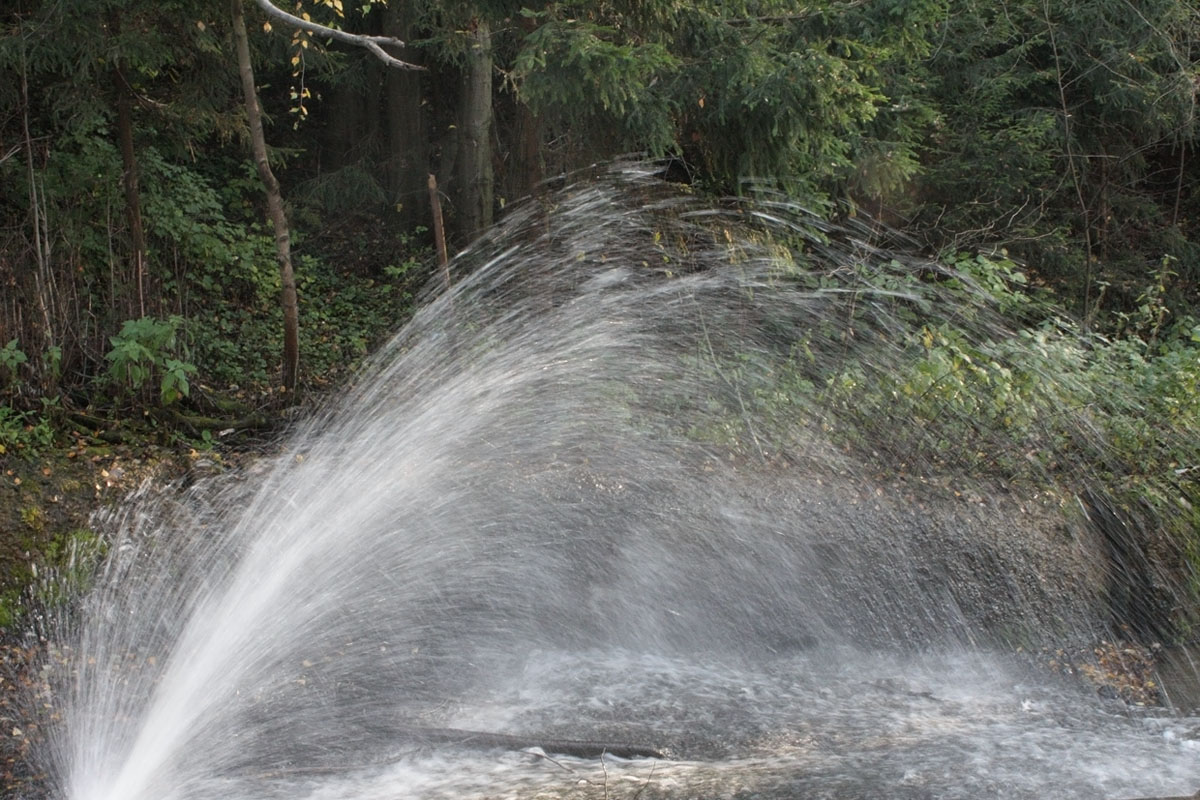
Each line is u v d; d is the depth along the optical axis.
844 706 5.71
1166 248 14.72
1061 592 6.92
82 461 6.55
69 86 8.38
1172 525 7.29
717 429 8.05
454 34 10.67
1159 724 5.57
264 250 10.80
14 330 7.03
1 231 7.80
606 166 9.59
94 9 7.71
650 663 6.20
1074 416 8.41
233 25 7.66
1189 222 15.81
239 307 9.99
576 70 8.16
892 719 5.52
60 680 5.17
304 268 11.29
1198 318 13.75
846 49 9.01
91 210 8.88
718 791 4.46
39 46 7.88
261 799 4.38
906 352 9.20
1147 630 6.93
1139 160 14.66
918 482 7.65
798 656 6.45
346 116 13.48
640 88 8.30
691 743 5.12
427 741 4.99
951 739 5.17
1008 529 7.15
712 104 9.06
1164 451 8.06
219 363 8.82
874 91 10.37
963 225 13.30
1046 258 13.39
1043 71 13.38
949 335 8.93
